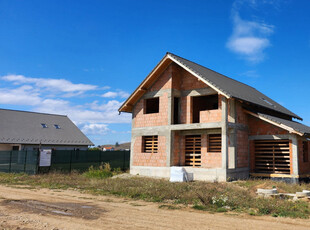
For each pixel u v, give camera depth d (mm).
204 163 18281
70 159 23250
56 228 6809
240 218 7934
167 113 19438
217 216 8172
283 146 18234
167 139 19203
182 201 10422
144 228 6836
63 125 39250
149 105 22562
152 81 20500
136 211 8820
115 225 7109
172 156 19031
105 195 12156
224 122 16969
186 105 19469
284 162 18125
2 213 8539
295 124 19438
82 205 9820
